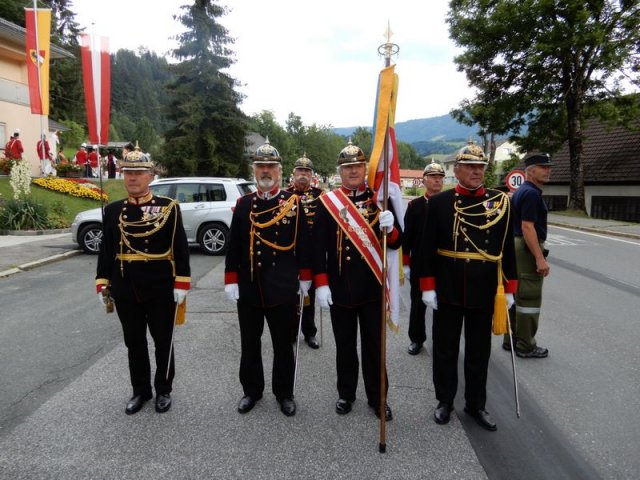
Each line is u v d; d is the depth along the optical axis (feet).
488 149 110.11
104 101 23.27
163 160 93.04
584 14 50.70
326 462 9.41
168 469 9.16
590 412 11.38
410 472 9.09
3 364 14.11
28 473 9.01
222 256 32.94
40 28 52.13
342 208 11.16
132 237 11.14
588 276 26.03
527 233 13.85
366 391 11.42
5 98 64.44
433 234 10.96
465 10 60.03
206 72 93.15
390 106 10.52
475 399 10.96
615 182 62.08
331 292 11.25
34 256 30.22
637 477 8.96
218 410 11.48
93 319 18.44
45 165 61.41
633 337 16.52
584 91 58.90
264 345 16.03
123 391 12.42
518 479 8.91
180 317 11.88
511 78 60.34
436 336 11.14
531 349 14.76
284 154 230.27
